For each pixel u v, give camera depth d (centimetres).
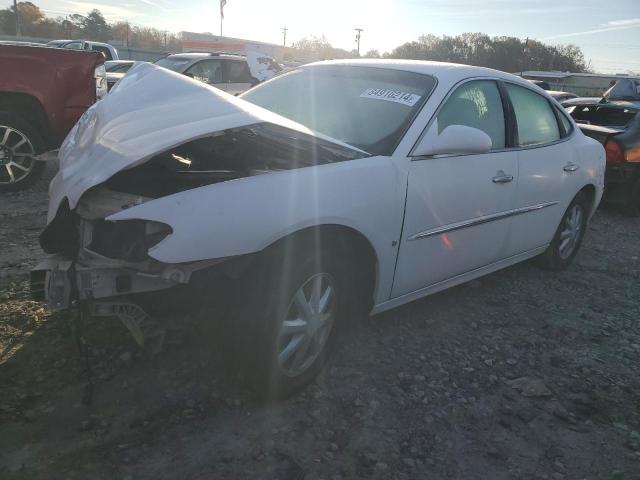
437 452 255
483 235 377
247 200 245
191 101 283
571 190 468
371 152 311
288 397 281
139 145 250
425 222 323
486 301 425
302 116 360
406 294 335
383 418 274
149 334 251
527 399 301
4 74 614
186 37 4294
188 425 256
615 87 1277
